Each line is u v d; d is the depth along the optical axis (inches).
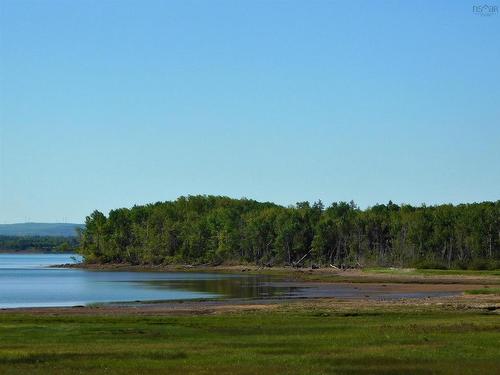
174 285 5059.1
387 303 3009.4
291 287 4729.3
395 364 1407.5
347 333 1873.8
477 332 1859.0
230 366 1385.3
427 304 2906.0
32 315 2484.0
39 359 1470.2
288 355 1512.1
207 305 3070.9
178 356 1505.9
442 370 1350.9
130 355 1517.0
